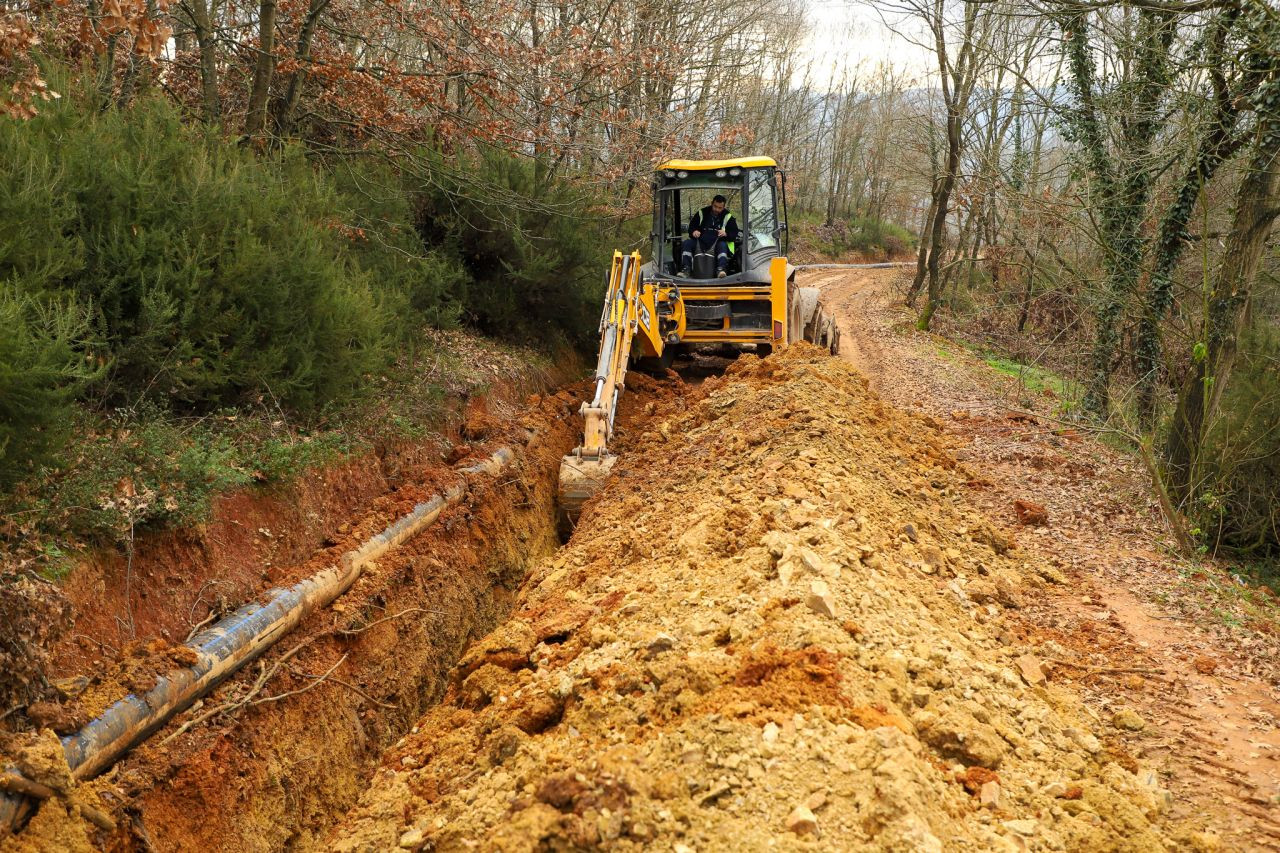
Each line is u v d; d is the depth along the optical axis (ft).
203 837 16.71
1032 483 31.89
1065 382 55.26
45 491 18.60
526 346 44.75
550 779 12.26
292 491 23.94
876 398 38.29
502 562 30.14
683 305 42.11
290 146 35.06
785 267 40.93
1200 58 34.88
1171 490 29.40
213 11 42.47
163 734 17.26
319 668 21.39
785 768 12.00
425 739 17.95
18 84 17.97
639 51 54.60
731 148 58.90
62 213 22.35
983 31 65.05
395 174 42.63
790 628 15.20
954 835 11.44
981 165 66.95
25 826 13.74
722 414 32.76
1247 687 17.63
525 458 34.50
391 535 25.77
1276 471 27.09
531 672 18.07
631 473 31.07
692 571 19.63
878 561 19.22
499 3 50.14
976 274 108.27
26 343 17.61
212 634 19.08
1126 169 42.06
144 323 22.97
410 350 34.60
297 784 19.38
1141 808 13.29
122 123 27.02
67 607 16.20
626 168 53.16
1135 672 18.11
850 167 207.00
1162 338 33.94
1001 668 16.66
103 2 17.76
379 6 42.45
